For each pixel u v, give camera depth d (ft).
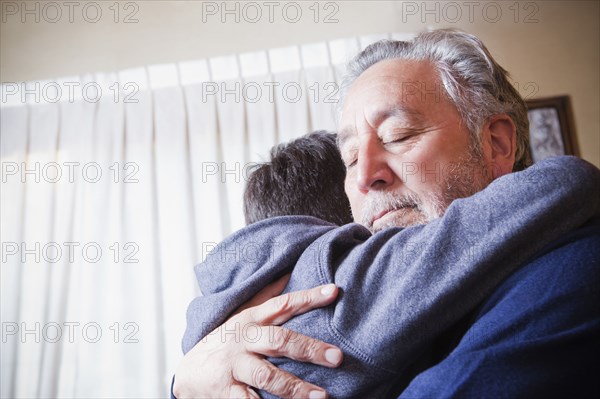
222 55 9.13
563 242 1.75
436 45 2.77
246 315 2.08
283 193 3.20
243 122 8.95
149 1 9.34
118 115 9.22
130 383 8.27
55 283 8.80
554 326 1.57
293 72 9.01
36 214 9.18
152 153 9.03
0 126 9.52
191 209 8.74
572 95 8.19
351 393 1.80
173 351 8.29
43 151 9.32
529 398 1.46
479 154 2.64
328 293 1.90
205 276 2.45
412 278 1.77
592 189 1.79
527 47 8.45
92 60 9.36
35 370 8.57
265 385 1.90
